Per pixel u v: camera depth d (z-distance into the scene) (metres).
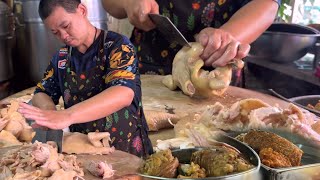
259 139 1.09
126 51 1.32
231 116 1.31
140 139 1.46
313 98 1.89
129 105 1.34
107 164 1.07
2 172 1.06
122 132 1.40
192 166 0.95
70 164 1.06
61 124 1.10
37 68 2.82
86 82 1.39
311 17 3.39
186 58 1.87
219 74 1.81
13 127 1.34
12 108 1.42
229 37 1.74
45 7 1.22
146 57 2.28
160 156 1.00
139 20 1.82
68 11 1.23
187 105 1.83
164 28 1.81
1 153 1.20
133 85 1.27
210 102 1.87
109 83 1.30
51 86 1.50
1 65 2.67
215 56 1.78
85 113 1.15
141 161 1.13
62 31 1.25
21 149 1.19
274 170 0.92
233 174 0.87
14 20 2.77
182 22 2.10
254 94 1.98
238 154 0.99
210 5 2.06
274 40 2.66
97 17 2.75
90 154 1.18
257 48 2.76
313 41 2.62
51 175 1.01
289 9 3.20
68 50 1.41
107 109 1.19
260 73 3.00
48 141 1.21
